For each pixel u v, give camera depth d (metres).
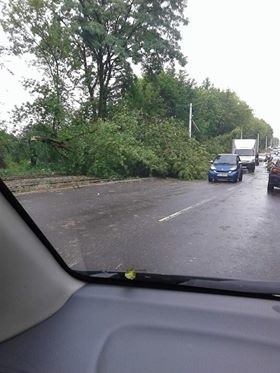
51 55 26.27
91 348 2.07
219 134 74.75
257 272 5.79
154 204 13.52
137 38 32.88
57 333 2.20
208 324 2.38
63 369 1.89
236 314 2.52
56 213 10.92
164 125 29.92
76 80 27.31
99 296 2.71
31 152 23.94
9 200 2.21
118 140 24.00
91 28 29.34
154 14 32.38
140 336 2.22
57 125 25.06
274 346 2.15
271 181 18.48
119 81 35.06
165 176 28.80
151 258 6.45
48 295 2.44
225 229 9.22
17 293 2.17
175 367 1.95
